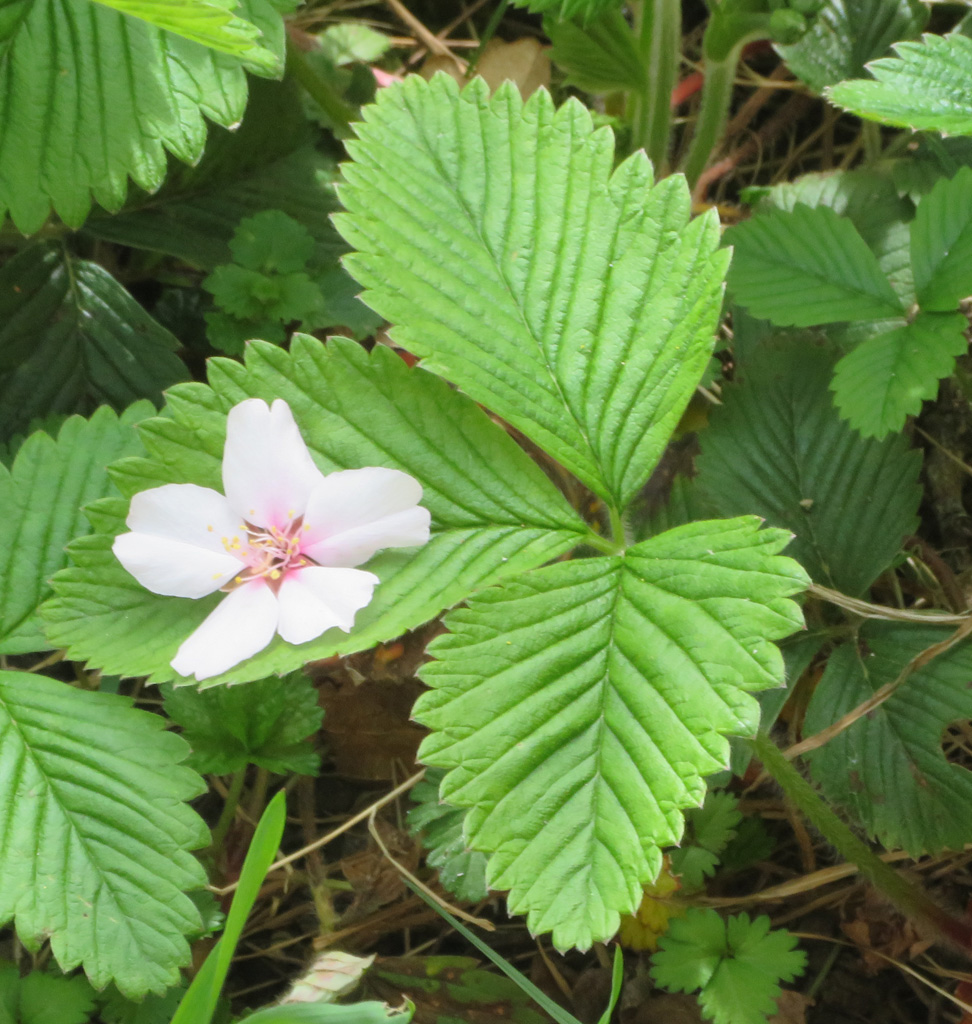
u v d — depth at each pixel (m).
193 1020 0.32
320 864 0.40
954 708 0.37
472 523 0.34
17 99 0.37
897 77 0.38
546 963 0.39
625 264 0.35
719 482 0.39
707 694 0.33
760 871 0.40
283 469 0.34
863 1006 0.39
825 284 0.39
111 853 0.35
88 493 0.36
